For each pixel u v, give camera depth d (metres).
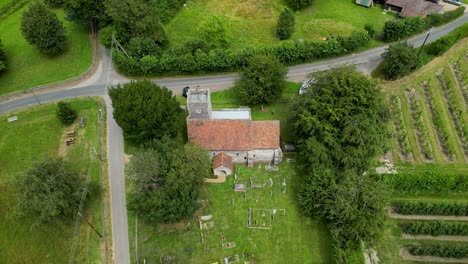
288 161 73.56
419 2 109.75
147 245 61.66
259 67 79.69
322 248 61.62
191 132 70.06
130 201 60.03
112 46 88.50
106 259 59.97
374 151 65.62
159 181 61.56
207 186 69.56
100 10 95.12
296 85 89.38
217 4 113.69
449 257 62.31
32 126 79.50
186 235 62.94
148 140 70.75
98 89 87.62
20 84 88.44
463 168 74.25
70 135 77.31
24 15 87.62
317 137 67.12
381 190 61.16
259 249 61.50
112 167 71.88
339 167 66.50
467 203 66.94
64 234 62.72
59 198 57.66
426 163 75.25
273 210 66.19
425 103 87.06
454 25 107.06
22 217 64.25
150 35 91.06
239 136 69.81
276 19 108.75
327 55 96.44
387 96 88.44
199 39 91.75
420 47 99.19
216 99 85.88
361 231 57.50
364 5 114.25
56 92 87.19
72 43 98.12
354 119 65.25
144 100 69.12
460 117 82.75
